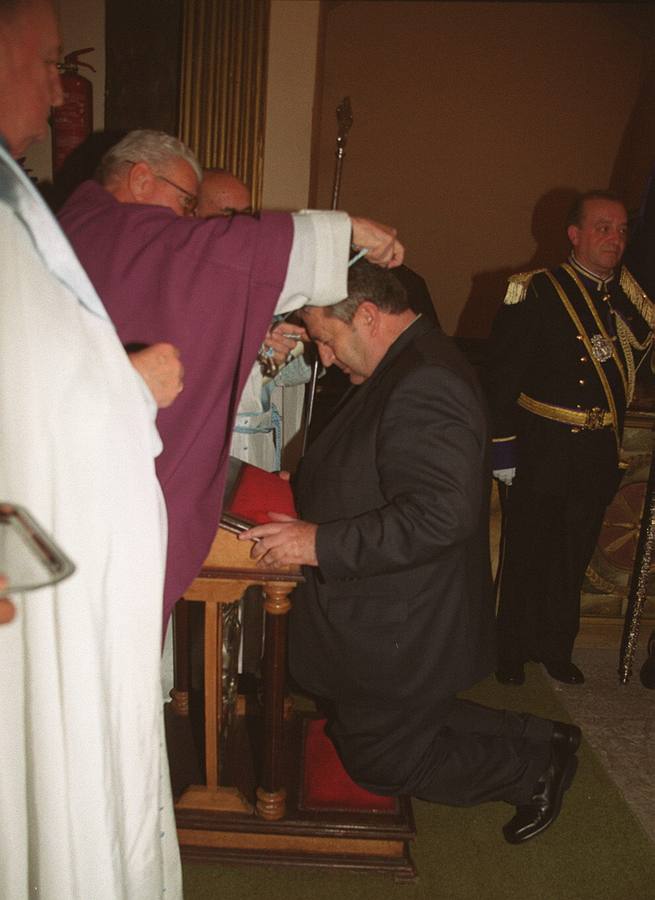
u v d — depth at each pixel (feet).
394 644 6.13
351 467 5.99
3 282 3.82
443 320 25.73
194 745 7.75
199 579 6.06
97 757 4.20
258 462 8.31
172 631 8.11
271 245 4.87
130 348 4.92
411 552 5.57
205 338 4.90
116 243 4.98
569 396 9.61
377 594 6.10
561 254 25.09
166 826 4.95
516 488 9.97
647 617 11.40
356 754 6.70
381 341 6.03
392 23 23.84
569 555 10.00
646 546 9.96
